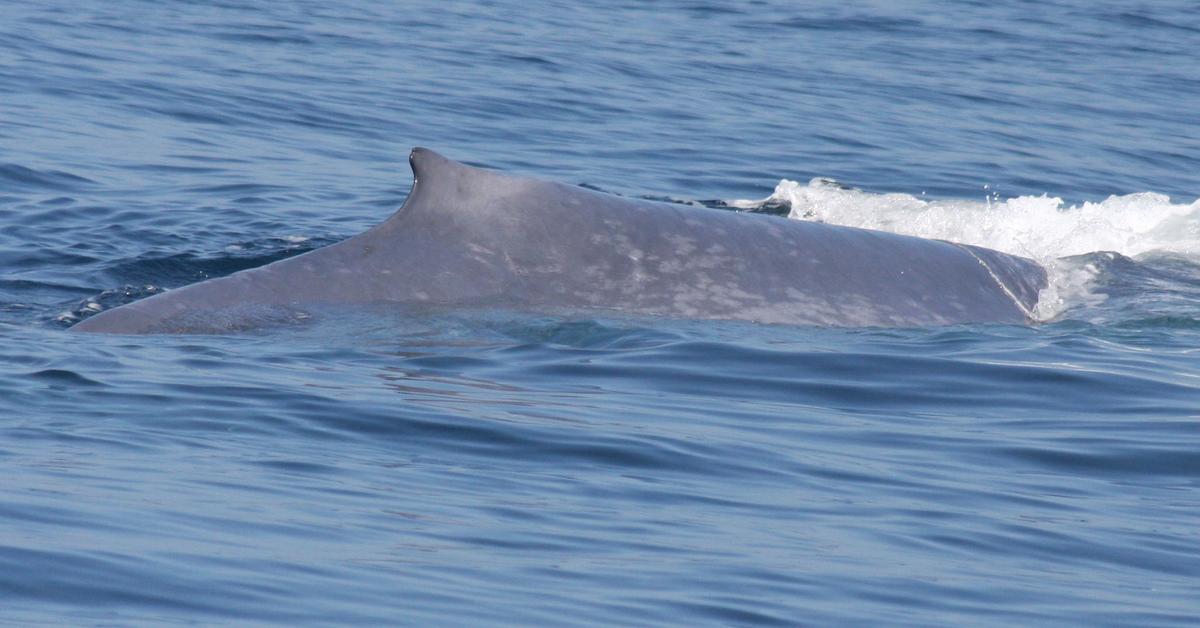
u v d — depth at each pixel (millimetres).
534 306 40500
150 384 33031
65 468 26641
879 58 118062
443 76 96438
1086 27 141875
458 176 42188
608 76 101188
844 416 33875
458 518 25625
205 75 90500
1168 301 46844
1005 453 31422
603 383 35312
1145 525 27297
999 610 23062
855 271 44031
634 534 25453
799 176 74500
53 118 76062
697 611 22219
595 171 72812
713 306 41625
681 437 31281
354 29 113625
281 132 78500
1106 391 36281
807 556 24906
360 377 34562
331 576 22359
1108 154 86500
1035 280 47344
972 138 88188
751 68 109312
